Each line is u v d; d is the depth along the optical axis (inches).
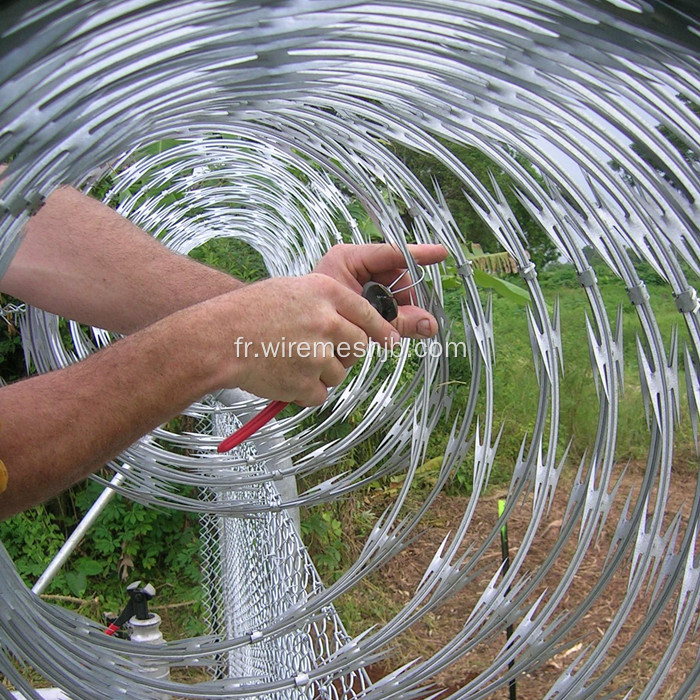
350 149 43.9
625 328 199.5
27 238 60.2
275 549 71.2
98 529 165.0
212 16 16.3
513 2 18.0
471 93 23.1
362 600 164.1
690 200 21.5
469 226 202.7
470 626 36.5
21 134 16.2
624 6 16.3
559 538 32.4
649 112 20.2
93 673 39.9
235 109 28.7
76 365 35.7
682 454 174.6
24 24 13.8
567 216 28.9
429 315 50.5
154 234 93.5
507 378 219.8
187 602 157.9
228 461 72.8
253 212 97.0
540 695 124.7
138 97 17.9
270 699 66.9
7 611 34.7
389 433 60.1
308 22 17.2
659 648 129.8
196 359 34.6
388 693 38.3
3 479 24.0
